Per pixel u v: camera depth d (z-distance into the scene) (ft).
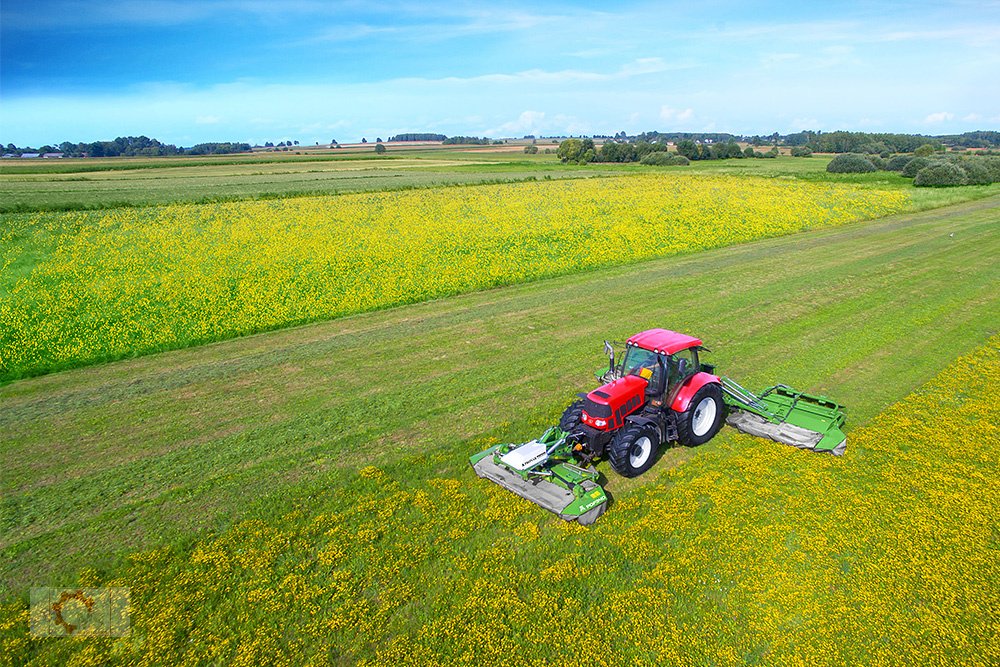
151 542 26.78
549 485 28.07
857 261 79.30
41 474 32.86
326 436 36.09
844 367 43.91
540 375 44.50
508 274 78.54
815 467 30.71
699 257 87.45
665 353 31.35
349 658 20.44
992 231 99.04
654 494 28.86
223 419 39.04
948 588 22.65
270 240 91.81
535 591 22.90
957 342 48.26
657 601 22.31
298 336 57.26
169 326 59.41
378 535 26.50
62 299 65.77
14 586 24.30
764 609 21.98
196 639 21.42
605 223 108.68
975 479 29.40
